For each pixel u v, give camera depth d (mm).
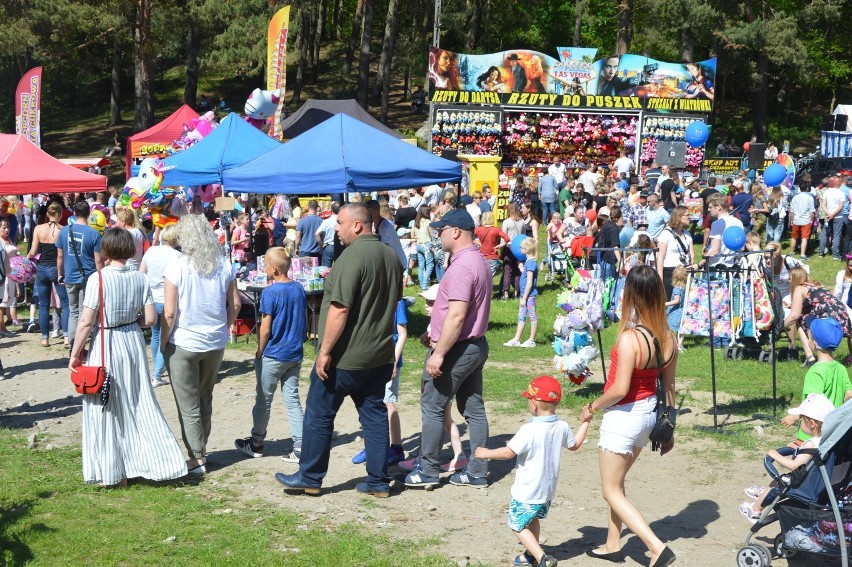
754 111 46000
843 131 30797
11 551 5191
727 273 9719
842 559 4621
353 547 5258
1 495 6148
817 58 43781
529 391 4953
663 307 4871
